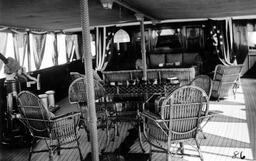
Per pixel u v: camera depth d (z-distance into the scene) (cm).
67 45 1448
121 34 881
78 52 1491
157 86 587
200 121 394
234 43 1319
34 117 432
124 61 1388
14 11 550
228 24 1298
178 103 366
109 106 590
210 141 529
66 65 1130
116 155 475
